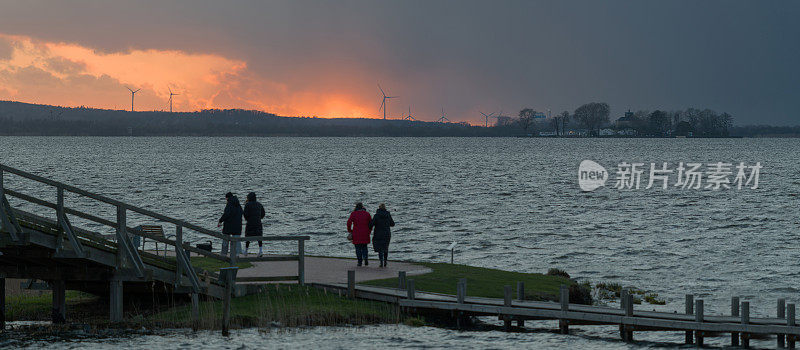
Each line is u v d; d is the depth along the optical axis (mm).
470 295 22375
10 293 25219
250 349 18562
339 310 21078
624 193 81688
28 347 18688
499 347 19641
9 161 144625
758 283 33188
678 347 20234
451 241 46719
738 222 56312
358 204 26578
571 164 146125
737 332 19656
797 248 43469
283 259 22516
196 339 19359
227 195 26656
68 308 23141
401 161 158125
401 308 21734
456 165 141250
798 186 90938
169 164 138500
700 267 37438
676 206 68062
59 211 19812
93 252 20219
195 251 21500
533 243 45969
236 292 21984
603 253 42125
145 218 57312
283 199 73000
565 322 20547
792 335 18750
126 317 21547
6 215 19047
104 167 126875
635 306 27828
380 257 26359
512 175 111750
